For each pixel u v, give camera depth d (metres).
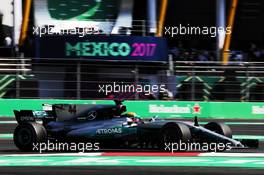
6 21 67.31
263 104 63.44
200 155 33.31
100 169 27.83
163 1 70.25
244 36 77.69
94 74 61.53
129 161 30.72
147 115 61.19
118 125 33.62
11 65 60.53
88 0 69.94
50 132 34.81
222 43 71.44
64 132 34.53
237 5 76.75
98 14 70.44
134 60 63.38
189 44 73.94
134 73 61.88
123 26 70.88
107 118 34.47
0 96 60.06
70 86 61.25
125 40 63.19
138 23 71.06
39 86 60.88
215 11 75.00
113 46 62.97
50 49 62.09
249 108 63.28
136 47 63.34
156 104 61.50
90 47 62.47
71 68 61.31
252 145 32.28
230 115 62.91
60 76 61.16
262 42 76.75
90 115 34.78
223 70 64.06
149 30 69.19
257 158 32.34
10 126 50.47
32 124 33.72
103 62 62.78
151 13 69.94
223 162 30.70
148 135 33.06
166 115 61.62
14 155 32.84
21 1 66.31
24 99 60.16
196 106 62.25
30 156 32.47
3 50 65.12
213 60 68.75
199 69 64.12
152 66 62.19
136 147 33.91
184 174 26.61
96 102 60.50
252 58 71.19
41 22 68.69
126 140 33.56
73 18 69.50
